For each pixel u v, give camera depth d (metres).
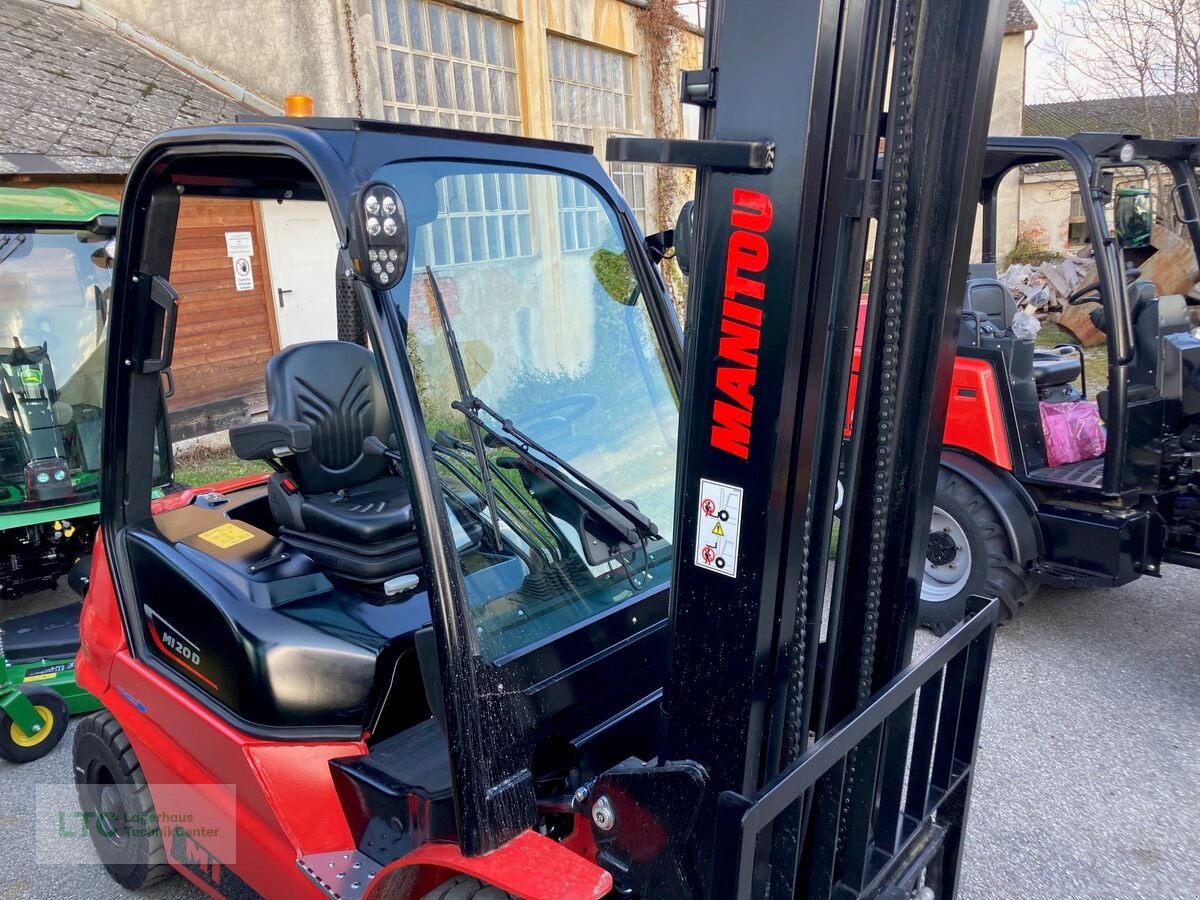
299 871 1.93
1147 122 12.89
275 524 2.82
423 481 1.58
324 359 2.73
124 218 2.19
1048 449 4.32
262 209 8.14
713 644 1.50
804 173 1.29
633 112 12.09
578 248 2.12
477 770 1.54
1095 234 3.78
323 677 2.02
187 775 2.24
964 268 1.62
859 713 1.54
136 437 2.47
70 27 8.66
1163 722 3.60
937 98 1.51
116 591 2.50
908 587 1.74
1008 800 3.16
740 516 1.43
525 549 1.83
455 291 1.84
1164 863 2.83
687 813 1.52
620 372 2.16
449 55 8.90
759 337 1.37
